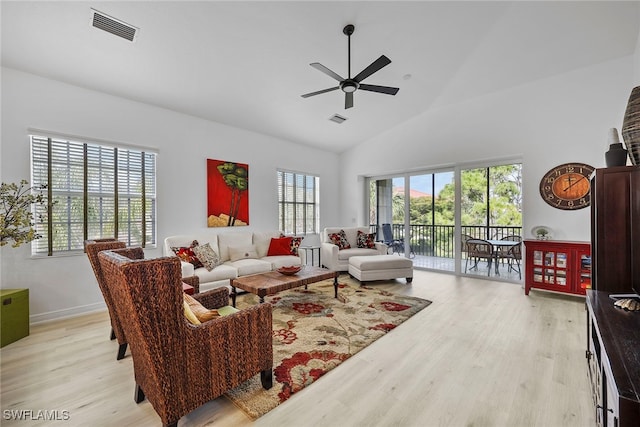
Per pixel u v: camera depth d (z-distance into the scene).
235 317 1.63
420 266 5.56
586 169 3.67
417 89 4.25
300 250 4.74
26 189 2.83
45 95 3.02
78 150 3.25
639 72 3.10
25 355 2.27
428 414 1.59
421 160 5.21
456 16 2.86
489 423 1.52
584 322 2.83
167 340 1.36
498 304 3.41
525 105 4.14
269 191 5.30
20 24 2.36
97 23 2.43
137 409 1.64
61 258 3.10
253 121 4.64
